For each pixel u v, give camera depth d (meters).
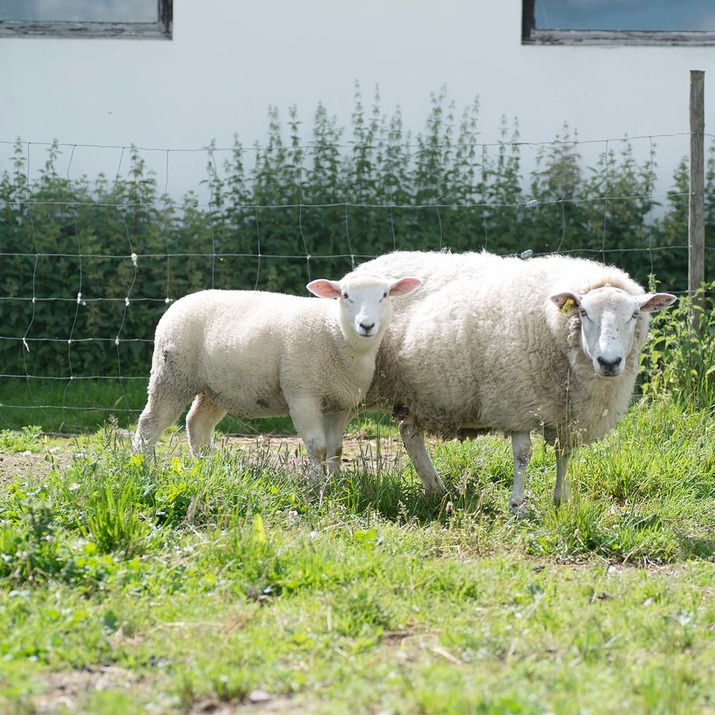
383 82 19.25
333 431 11.73
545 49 19.23
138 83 19.42
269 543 8.21
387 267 11.63
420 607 7.46
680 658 6.50
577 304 9.98
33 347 17.38
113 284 17.45
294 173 18.16
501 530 9.46
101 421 15.59
